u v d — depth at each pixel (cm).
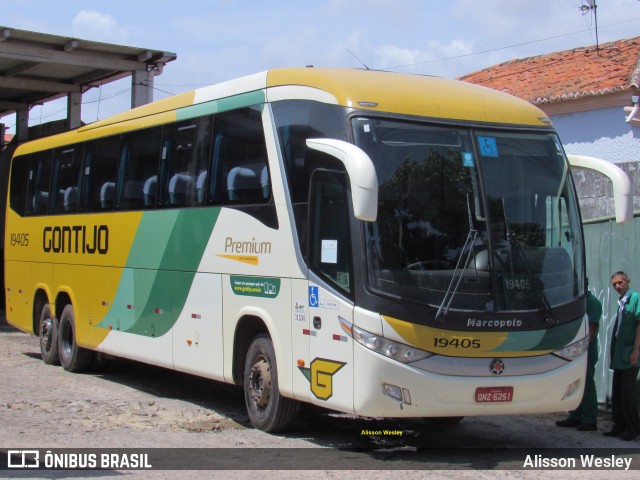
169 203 1148
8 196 1694
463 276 816
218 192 1041
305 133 895
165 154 1167
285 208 917
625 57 1931
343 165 835
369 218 758
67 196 1452
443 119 866
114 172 1304
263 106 968
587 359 945
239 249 993
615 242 1136
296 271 894
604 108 1698
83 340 1382
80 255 1393
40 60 2148
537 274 848
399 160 834
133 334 1231
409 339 791
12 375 1390
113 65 2255
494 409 814
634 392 956
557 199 892
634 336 952
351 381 809
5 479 741
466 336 803
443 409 797
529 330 827
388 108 852
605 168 898
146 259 1196
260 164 966
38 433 928
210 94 1080
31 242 1579
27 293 1591
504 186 865
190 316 1088
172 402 1165
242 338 1005
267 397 954
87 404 1122
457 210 838
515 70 2164
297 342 890
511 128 895
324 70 927
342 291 828
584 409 1016
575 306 865
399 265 805
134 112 1273
